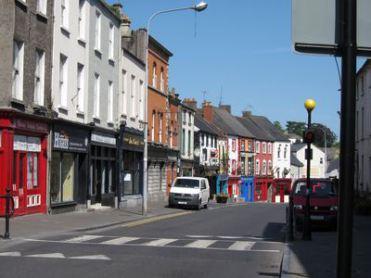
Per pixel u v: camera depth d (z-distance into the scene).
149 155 39.44
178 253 13.43
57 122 23.44
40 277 9.74
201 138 58.25
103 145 29.48
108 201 30.56
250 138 73.94
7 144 19.56
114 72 31.83
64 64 24.84
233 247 15.04
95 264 11.34
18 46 20.53
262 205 49.41
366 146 33.78
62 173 24.81
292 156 92.56
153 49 40.41
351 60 4.14
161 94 42.56
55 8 23.59
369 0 4.27
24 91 20.75
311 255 12.65
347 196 4.11
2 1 19.78
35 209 22.20
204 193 37.38
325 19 4.29
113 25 31.70
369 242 15.66
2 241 14.41
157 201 41.88
